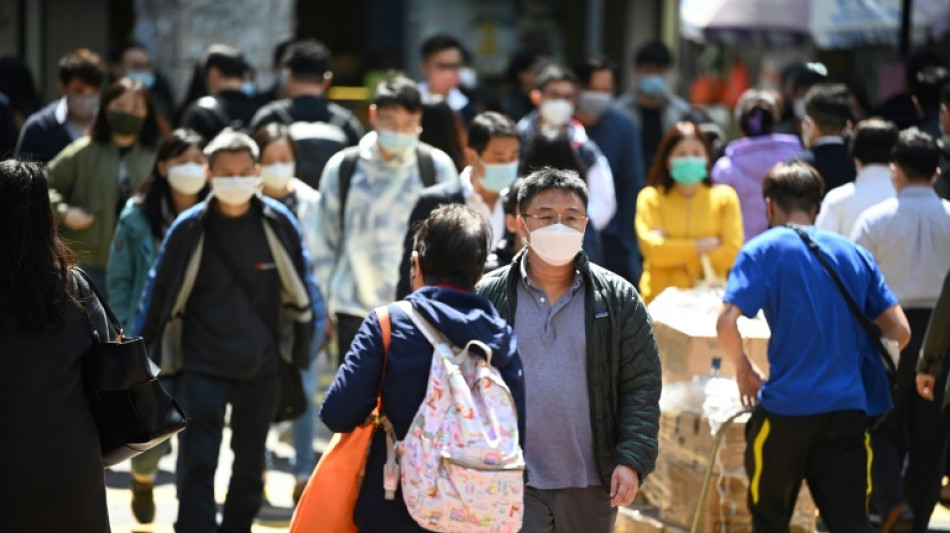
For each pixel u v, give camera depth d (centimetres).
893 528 1945
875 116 2827
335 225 2197
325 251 2203
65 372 1305
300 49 2641
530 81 3441
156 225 2044
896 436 2027
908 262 1991
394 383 1231
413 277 1323
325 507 1247
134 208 2056
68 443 1300
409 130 2138
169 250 1844
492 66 4603
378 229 2173
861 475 1639
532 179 1445
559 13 4616
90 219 2283
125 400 1365
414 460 1200
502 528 1199
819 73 2983
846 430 1628
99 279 2316
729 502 1812
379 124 2134
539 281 1468
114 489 2364
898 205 1998
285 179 2228
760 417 1656
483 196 1980
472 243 1275
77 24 4116
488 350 1223
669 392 1877
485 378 1217
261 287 1886
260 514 2220
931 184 2027
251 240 1878
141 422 1367
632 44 4634
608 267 2756
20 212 1285
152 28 3888
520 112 3441
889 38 3488
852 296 1650
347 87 4600
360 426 1259
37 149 2522
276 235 1883
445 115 2425
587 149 2375
